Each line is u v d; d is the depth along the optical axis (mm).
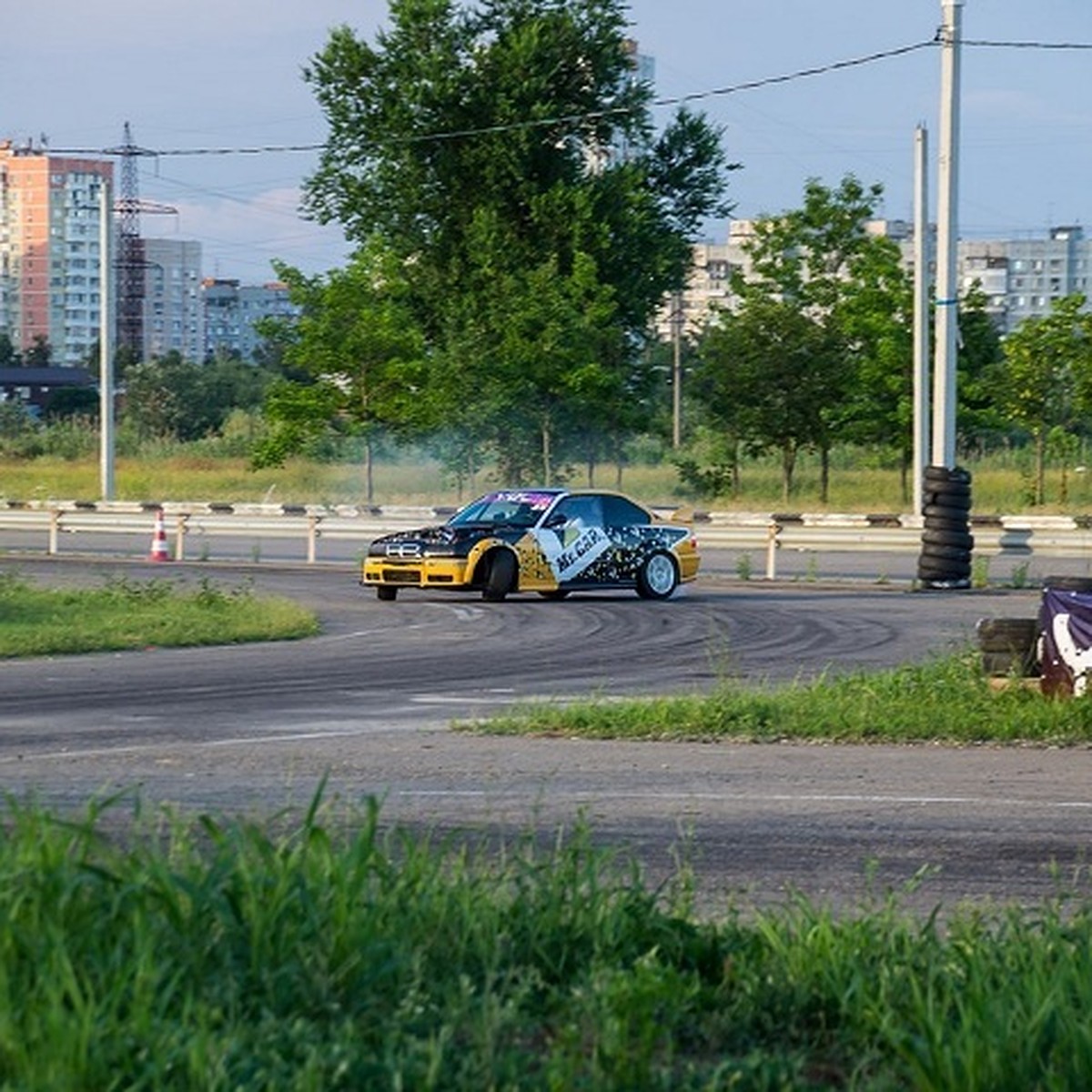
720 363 129250
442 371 130375
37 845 15383
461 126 153875
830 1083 13562
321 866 15906
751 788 28516
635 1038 13672
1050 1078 12789
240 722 36812
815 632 56812
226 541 105250
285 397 125188
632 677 45875
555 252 147375
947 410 73750
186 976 13750
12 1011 12383
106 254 115688
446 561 66812
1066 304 115750
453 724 35562
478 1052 13000
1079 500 121625
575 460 140500
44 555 92250
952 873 22500
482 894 16375
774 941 16016
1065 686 38219
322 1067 12352
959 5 73375
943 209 73812
